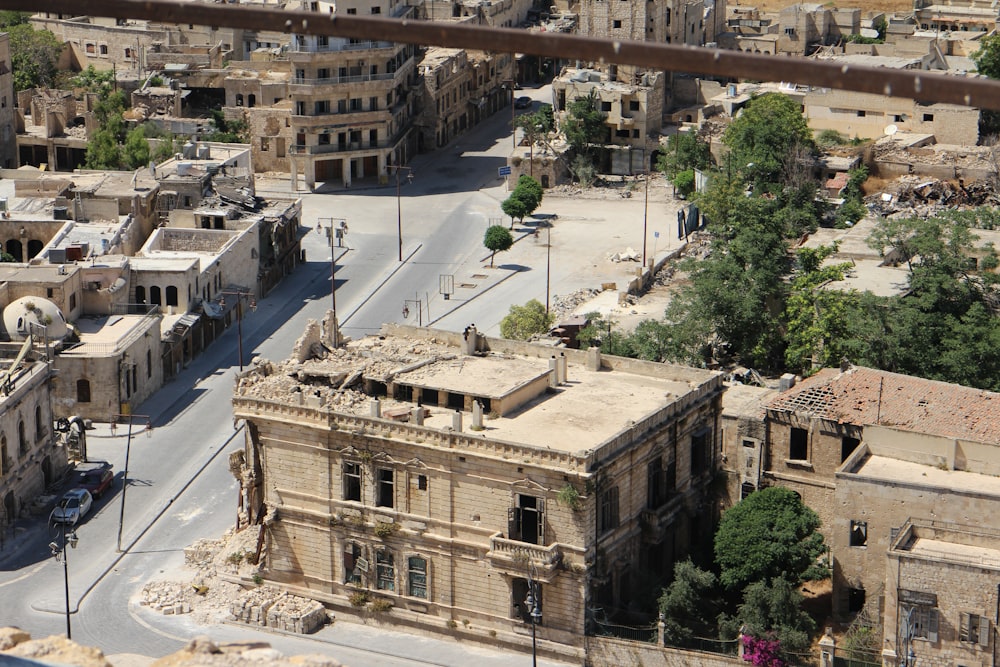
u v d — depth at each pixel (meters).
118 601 116.31
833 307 144.12
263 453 114.06
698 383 117.62
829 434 114.25
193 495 134.25
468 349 121.56
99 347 149.12
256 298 182.50
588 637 104.69
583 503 102.12
